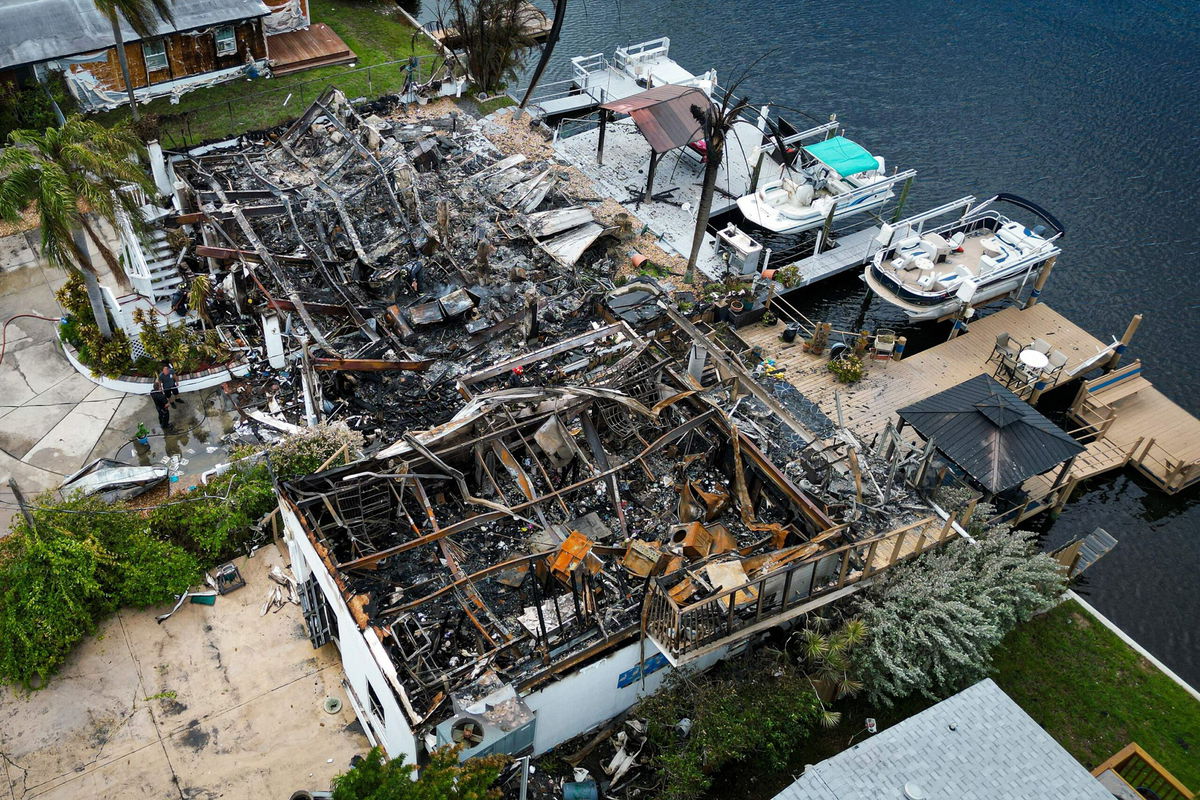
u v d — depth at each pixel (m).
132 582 24.39
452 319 32.69
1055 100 50.88
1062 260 41.31
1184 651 27.92
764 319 35.69
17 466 27.78
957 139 48.00
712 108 33.97
